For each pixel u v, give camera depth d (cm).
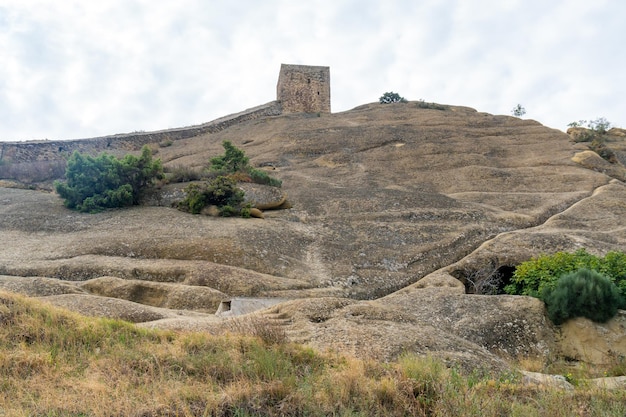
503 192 3167
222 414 714
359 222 2538
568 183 3216
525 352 1319
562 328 1380
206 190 2617
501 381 869
